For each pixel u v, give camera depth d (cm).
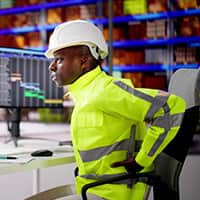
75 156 174
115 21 457
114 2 457
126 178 158
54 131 306
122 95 158
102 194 161
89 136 165
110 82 166
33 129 321
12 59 239
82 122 166
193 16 416
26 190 287
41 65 250
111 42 367
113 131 164
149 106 156
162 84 437
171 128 157
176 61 429
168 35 432
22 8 518
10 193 293
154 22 441
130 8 450
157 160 176
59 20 493
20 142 231
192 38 418
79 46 173
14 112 247
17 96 241
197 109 165
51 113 397
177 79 182
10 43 528
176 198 167
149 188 174
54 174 286
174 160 168
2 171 155
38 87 249
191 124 164
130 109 157
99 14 466
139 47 455
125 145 165
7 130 269
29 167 167
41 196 182
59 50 175
